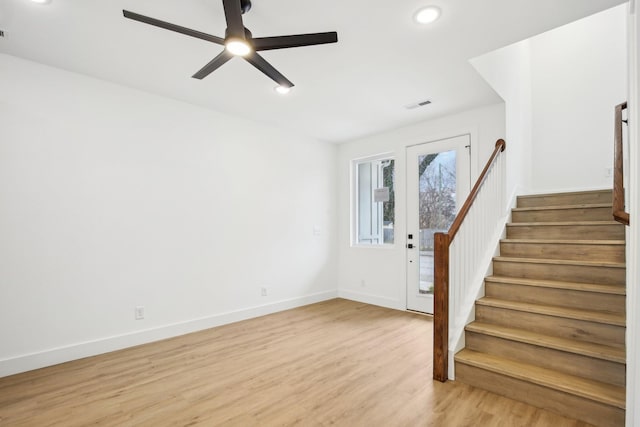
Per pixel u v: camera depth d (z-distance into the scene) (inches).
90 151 114.4
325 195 198.2
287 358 111.0
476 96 131.6
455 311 100.0
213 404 83.1
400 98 133.8
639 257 52.9
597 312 89.0
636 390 52.1
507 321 99.0
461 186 150.3
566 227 119.1
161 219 130.8
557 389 77.0
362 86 122.3
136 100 125.0
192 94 130.2
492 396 85.8
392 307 176.4
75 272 110.6
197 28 86.4
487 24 84.7
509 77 142.2
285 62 104.0
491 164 124.0
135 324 123.0
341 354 114.3
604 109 164.7
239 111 149.3
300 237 183.3
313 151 191.8
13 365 98.6
